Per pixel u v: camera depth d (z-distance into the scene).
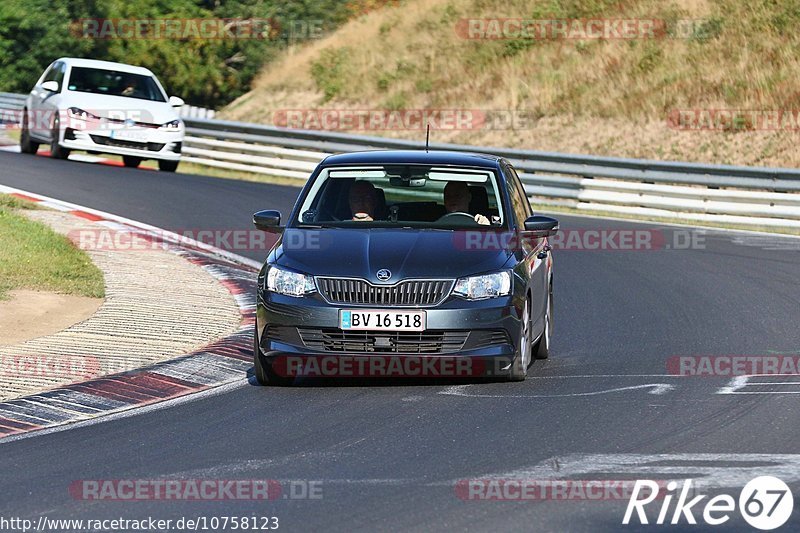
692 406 30.39
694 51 115.56
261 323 32.66
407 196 75.62
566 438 27.02
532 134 111.94
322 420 28.92
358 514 21.25
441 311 31.70
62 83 89.06
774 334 41.56
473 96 121.19
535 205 84.12
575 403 30.75
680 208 77.56
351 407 30.34
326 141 94.62
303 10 168.88
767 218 74.75
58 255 49.59
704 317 45.00
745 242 66.94
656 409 30.05
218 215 68.88
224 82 168.38
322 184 36.28
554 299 49.03
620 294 50.25
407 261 32.41
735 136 102.19
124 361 34.53
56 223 60.12
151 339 37.44
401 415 29.44
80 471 24.36
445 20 135.75
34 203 66.12
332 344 31.97
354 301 31.88
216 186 81.94
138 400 30.94
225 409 30.14
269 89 135.62
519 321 32.72
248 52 168.50
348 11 163.12
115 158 99.75
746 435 27.27
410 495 22.45
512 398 31.39
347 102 128.38
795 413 29.58
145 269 49.94
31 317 39.62
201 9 169.88
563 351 38.97
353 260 32.56
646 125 107.44
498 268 32.66
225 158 99.06
